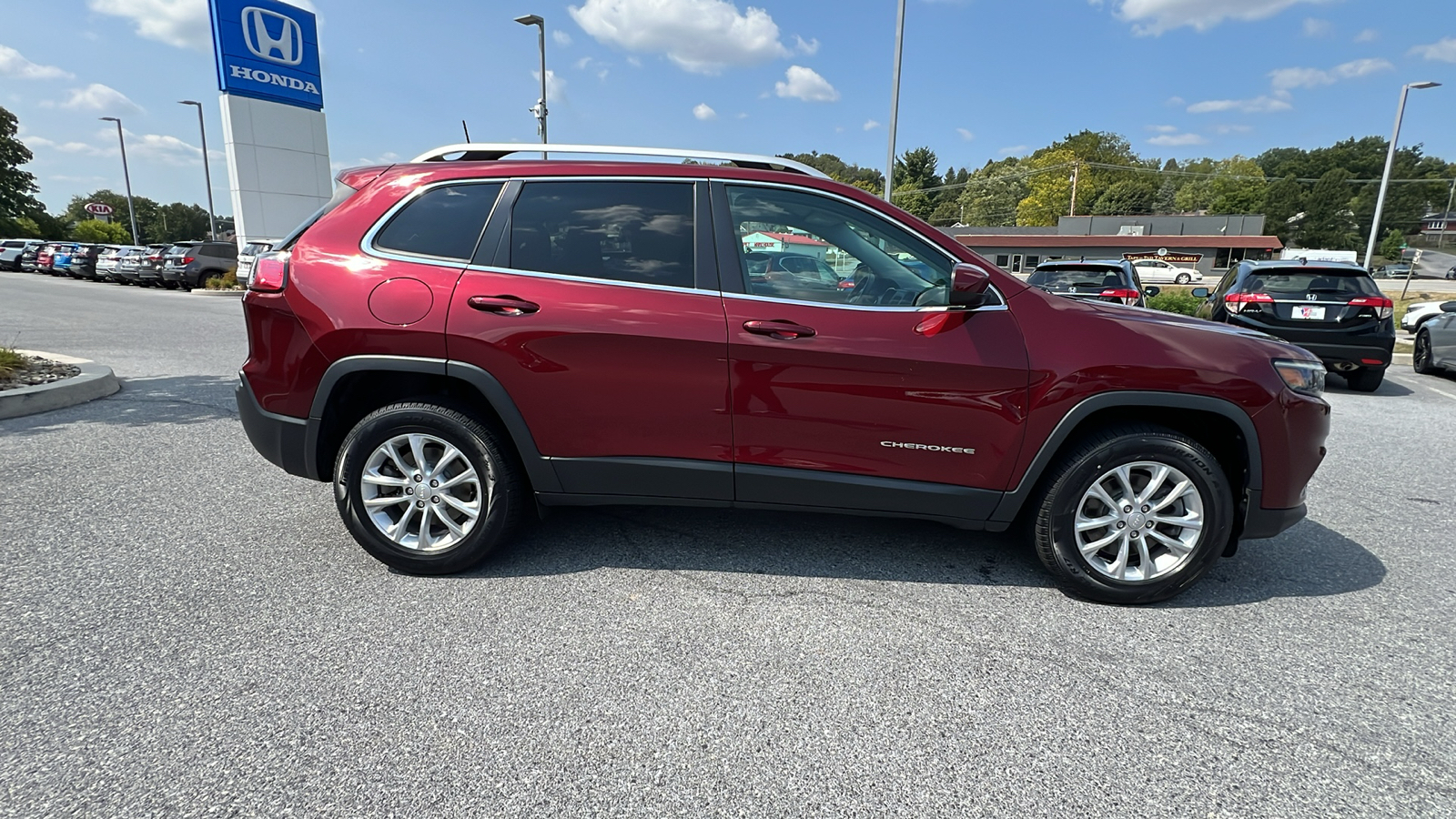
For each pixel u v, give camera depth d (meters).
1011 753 2.11
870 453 2.96
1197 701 2.38
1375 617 2.98
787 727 2.20
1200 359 2.87
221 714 2.18
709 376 2.91
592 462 3.02
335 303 2.97
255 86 18.98
